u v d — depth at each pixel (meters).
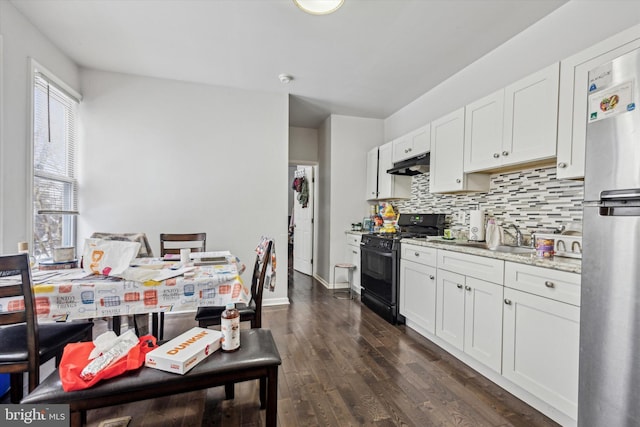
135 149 3.07
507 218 2.44
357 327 2.81
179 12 2.09
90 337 1.74
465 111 2.46
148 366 1.15
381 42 2.43
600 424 1.16
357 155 4.36
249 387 1.85
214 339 1.31
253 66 2.86
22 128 2.13
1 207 1.95
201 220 3.27
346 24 2.20
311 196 5.26
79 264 1.95
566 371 1.43
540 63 2.14
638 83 1.05
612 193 1.10
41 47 2.34
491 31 2.28
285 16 2.12
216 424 1.51
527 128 1.92
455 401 1.71
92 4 2.01
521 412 1.61
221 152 3.32
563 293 1.44
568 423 1.47
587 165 1.22
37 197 2.37
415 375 1.98
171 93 3.17
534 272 1.59
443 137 2.74
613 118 1.12
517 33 2.30
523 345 1.65
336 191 4.28
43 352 1.41
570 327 1.41
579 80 1.62
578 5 1.89
